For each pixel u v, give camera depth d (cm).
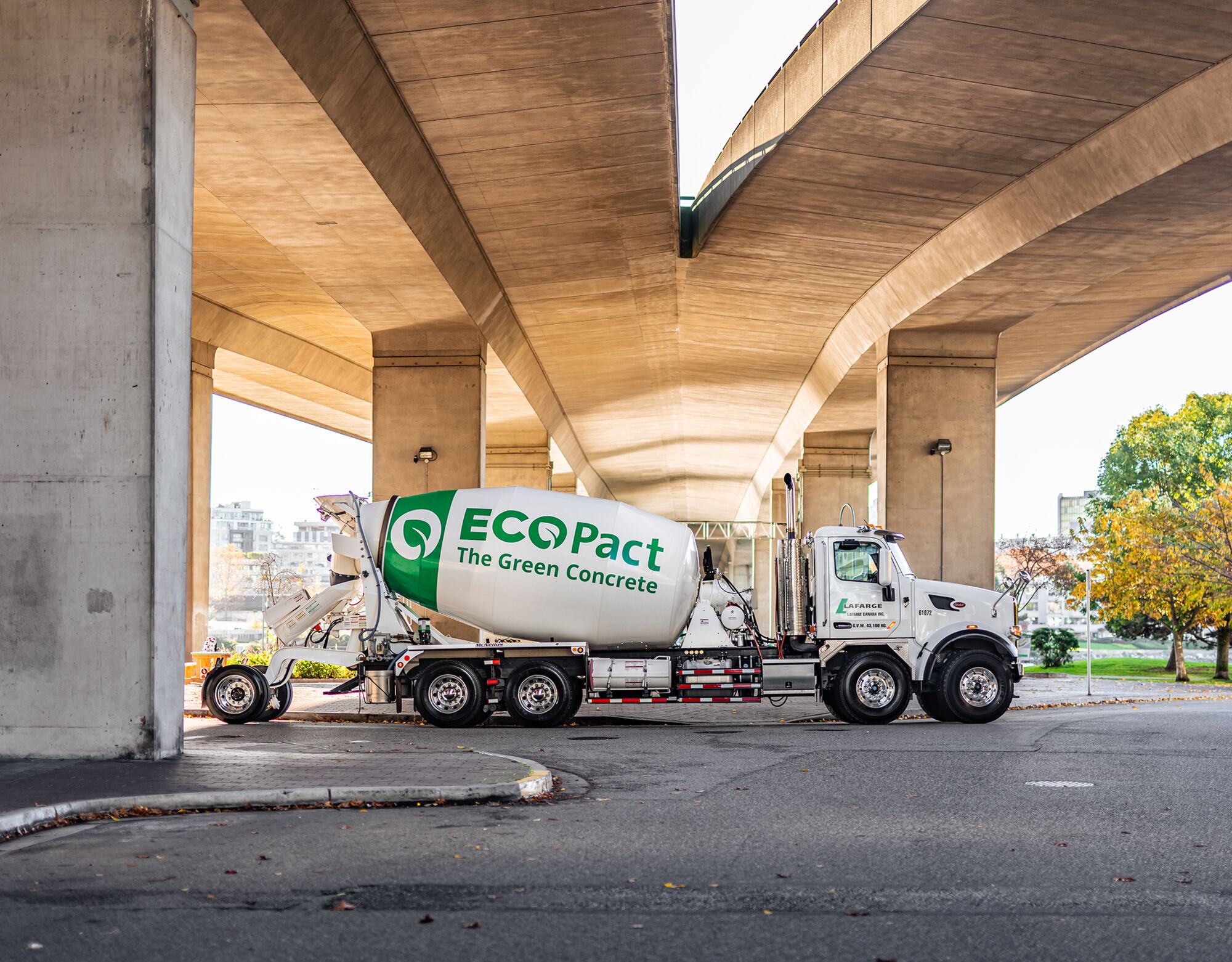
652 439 6019
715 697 1872
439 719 1823
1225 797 1068
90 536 1209
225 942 588
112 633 1205
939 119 2006
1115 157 2048
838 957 574
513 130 2031
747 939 602
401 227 2197
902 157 2194
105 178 1216
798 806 1018
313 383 4194
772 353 3981
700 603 1916
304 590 1925
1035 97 1908
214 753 1274
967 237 2584
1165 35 1672
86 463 1211
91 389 1212
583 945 590
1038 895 696
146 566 1205
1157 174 1977
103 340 1211
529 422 5078
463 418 2966
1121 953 583
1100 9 1595
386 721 1950
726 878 737
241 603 14600
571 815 964
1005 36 1677
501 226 2559
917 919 644
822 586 1891
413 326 2948
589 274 2998
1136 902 682
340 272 2484
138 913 642
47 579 1212
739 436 5866
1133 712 2136
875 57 1747
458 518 1884
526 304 3247
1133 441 6316
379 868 754
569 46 1728
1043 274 2627
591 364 4134
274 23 1416
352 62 1661
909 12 1605
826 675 1892
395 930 613
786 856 803
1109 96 1898
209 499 3378
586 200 2427
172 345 1255
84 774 1100
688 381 4569
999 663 1862
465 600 1880
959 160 2209
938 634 1875
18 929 610
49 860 773
